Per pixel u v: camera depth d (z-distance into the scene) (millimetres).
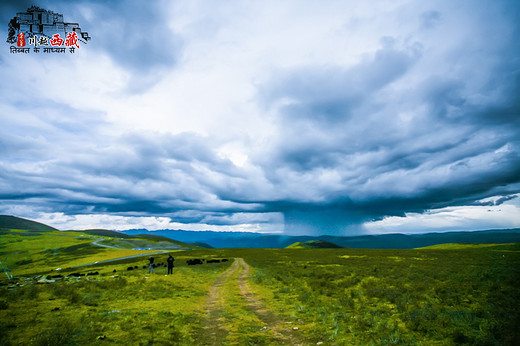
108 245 173250
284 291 17609
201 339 8609
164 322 10180
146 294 15898
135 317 10695
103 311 11430
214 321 10844
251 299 15734
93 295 14719
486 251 55750
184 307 13211
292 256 62750
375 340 8008
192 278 26094
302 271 28625
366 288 16688
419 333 8469
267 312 12445
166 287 18703
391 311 11180
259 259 58094
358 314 11000
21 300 12859
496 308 9945
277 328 9898
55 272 61406
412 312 10000
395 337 8117
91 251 131750
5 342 7203
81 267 69375
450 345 7363
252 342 8367
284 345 8133
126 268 42969
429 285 16016
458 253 51438
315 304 13211
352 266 32594
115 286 17812
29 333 8133
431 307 10641
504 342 7129
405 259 40469
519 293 12234
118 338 8188
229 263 49344
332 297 14805
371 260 40906
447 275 20422
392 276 21688
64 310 11242
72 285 17625
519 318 8625
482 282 16281
